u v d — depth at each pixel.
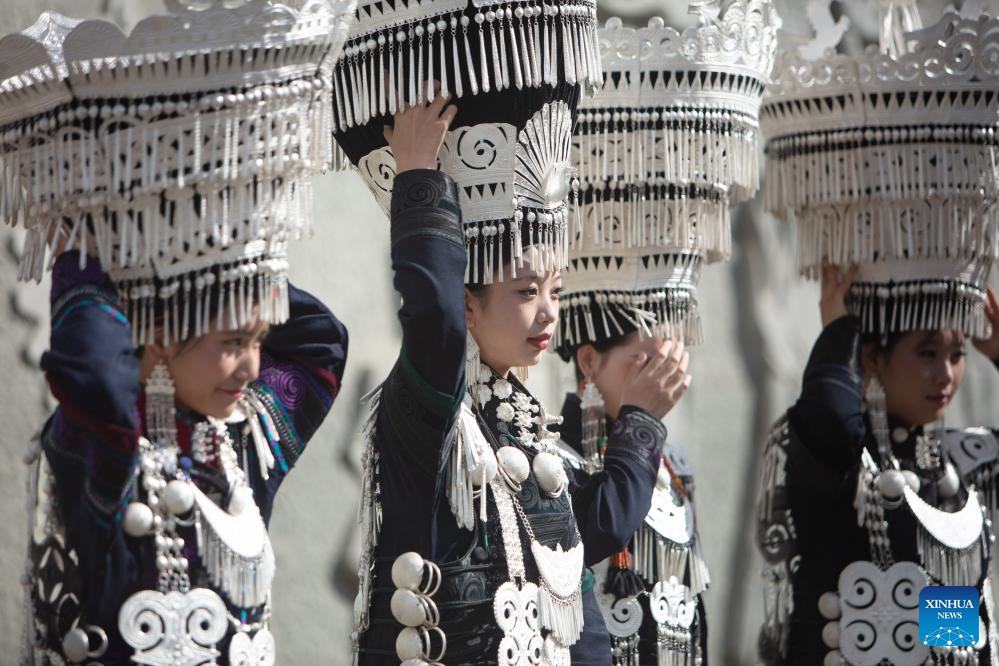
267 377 4.62
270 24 4.01
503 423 4.91
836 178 6.68
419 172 4.62
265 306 4.13
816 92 6.70
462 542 4.64
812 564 6.50
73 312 3.93
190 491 4.06
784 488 6.63
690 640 6.09
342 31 4.23
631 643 5.81
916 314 6.64
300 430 4.65
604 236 5.94
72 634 3.93
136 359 4.01
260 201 4.07
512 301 4.90
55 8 6.73
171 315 4.09
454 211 4.61
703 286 9.48
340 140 5.08
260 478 4.45
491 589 4.61
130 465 3.96
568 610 4.76
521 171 4.88
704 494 9.30
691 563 6.14
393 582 4.63
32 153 4.00
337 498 7.64
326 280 7.71
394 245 4.57
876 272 6.71
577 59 5.00
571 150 5.90
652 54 5.90
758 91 6.22
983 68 6.64
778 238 9.81
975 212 6.70
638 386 5.70
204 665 3.98
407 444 4.55
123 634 3.91
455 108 4.80
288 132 4.10
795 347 9.85
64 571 4.06
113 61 3.90
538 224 4.89
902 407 6.72
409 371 4.48
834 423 6.29
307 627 7.48
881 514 6.45
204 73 3.96
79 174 3.95
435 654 4.55
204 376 4.14
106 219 4.00
